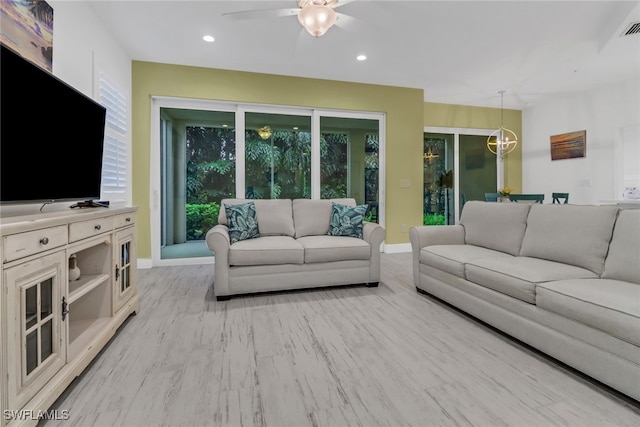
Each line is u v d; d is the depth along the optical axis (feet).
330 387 4.87
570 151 18.07
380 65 13.52
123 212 7.05
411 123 16.57
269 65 13.39
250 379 5.08
